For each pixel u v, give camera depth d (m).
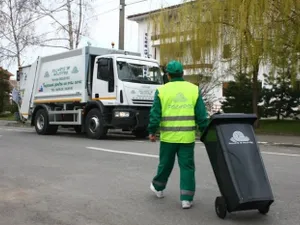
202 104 5.62
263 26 16.48
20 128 23.72
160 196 6.23
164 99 5.59
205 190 6.70
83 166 9.07
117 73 14.65
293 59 17.14
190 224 4.96
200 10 18.75
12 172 8.40
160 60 20.62
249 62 17.52
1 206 5.86
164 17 20.56
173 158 5.86
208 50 19.25
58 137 16.67
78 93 16.11
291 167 8.83
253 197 4.79
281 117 24.81
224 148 4.98
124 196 6.36
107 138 16.28
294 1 15.89
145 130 15.96
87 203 5.97
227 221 5.05
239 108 24.30
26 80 19.91
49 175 8.06
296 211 5.46
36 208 5.74
